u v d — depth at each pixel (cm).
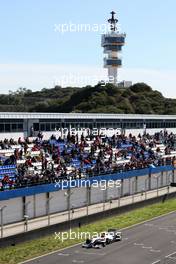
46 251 4881
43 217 5922
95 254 4841
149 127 11294
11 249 4872
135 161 8662
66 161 7731
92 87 17012
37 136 8462
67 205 6356
